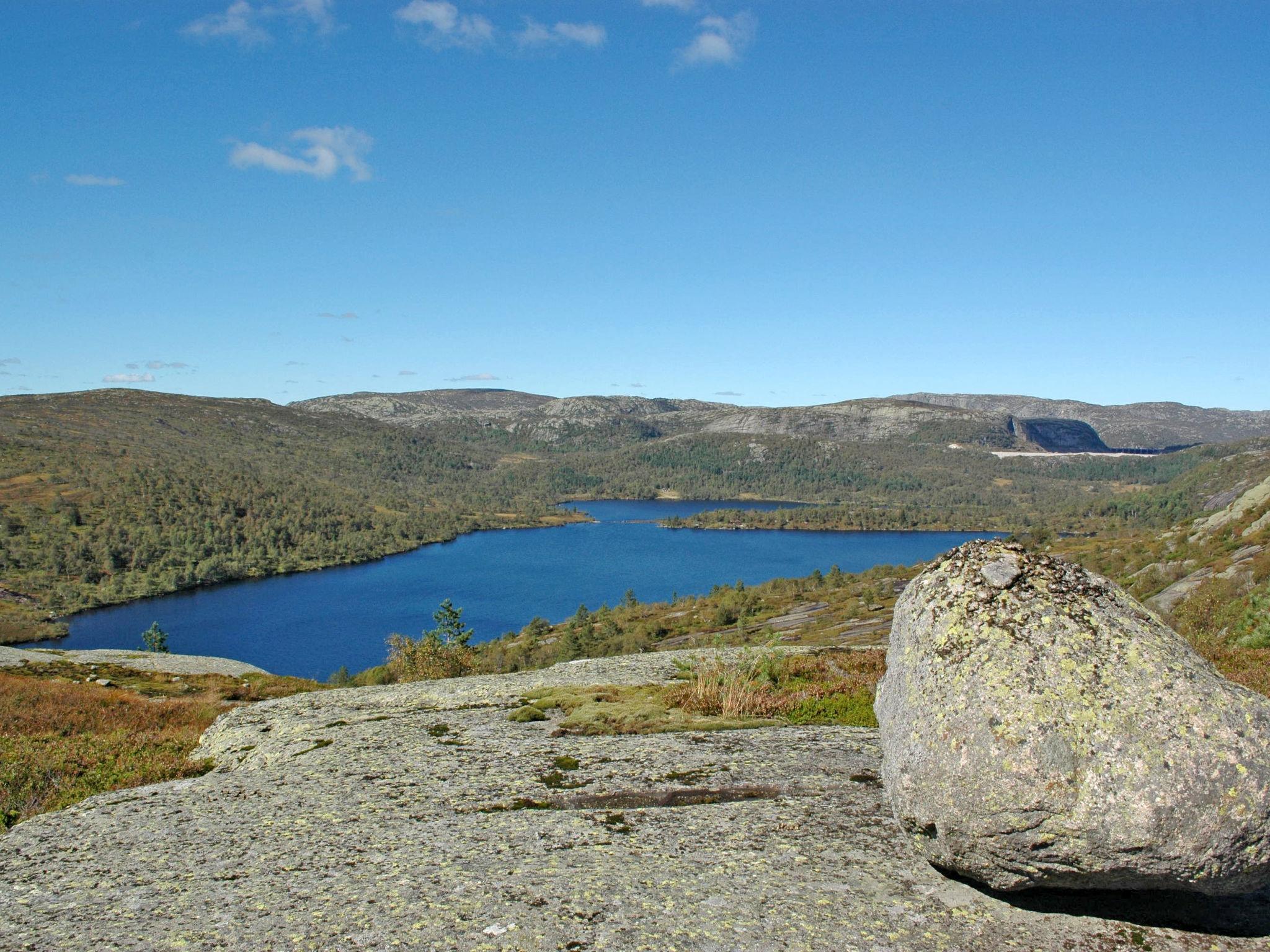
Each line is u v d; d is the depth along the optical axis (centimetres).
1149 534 13100
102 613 16462
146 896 808
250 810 1100
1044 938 666
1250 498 7188
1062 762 632
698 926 689
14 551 19850
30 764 1520
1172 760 616
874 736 1354
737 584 17588
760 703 1634
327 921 724
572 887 771
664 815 976
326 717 1938
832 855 828
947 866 708
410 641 4584
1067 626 698
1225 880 615
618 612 14350
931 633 748
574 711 1703
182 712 2341
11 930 743
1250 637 2045
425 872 826
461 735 1541
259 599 18075
